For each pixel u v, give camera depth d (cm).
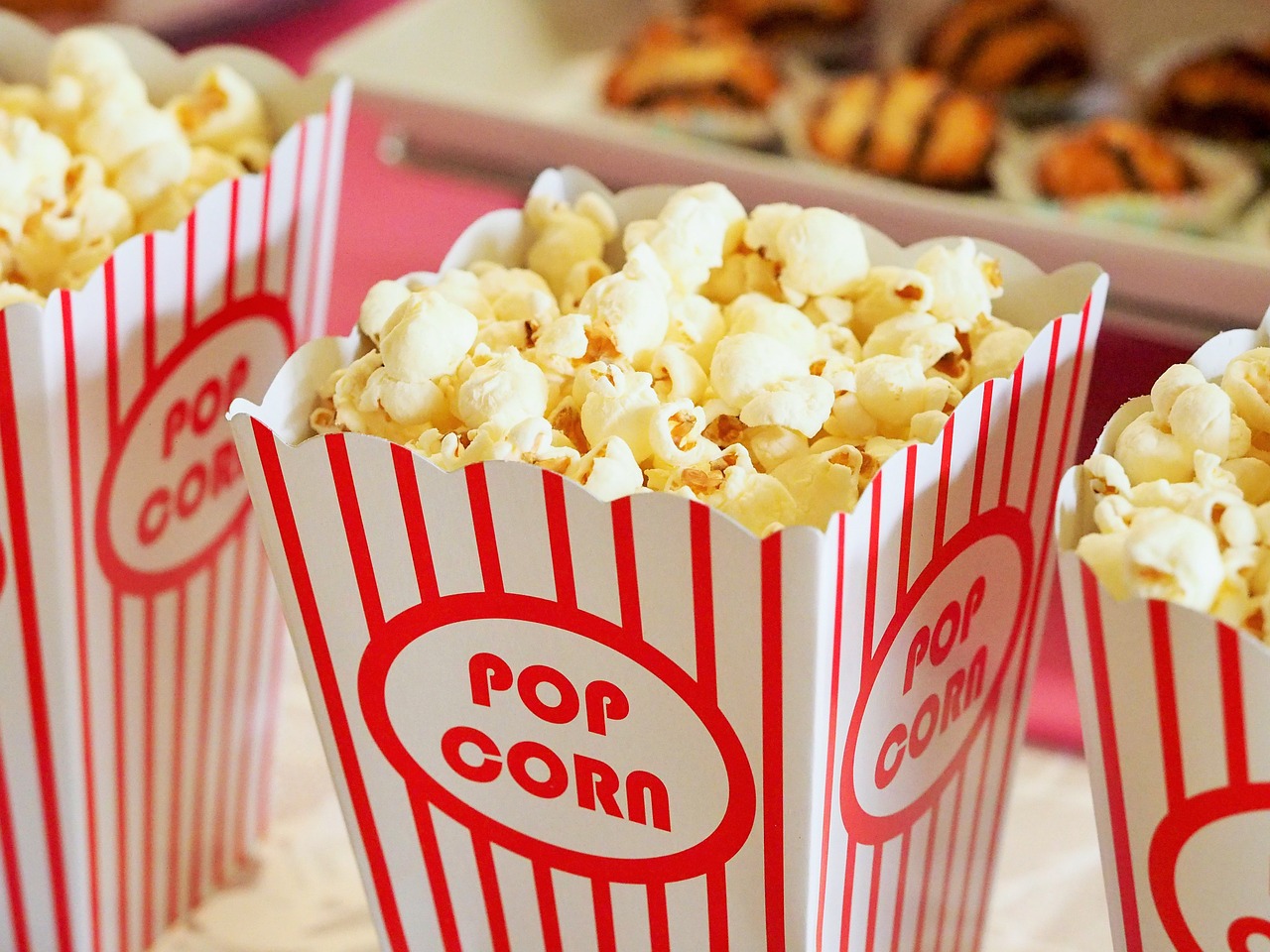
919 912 37
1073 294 36
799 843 32
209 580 41
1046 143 65
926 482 31
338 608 34
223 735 43
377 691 34
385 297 35
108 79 43
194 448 39
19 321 35
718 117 67
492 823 35
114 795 40
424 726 34
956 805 37
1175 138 63
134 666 40
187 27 75
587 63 74
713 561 30
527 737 33
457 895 36
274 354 41
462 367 34
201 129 42
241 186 38
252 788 45
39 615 38
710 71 68
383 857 36
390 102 63
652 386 34
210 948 42
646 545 30
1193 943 31
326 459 32
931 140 63
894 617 32
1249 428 33
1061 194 62
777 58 72
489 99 62
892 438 34
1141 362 53
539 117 61
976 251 37
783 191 57
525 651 32
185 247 37
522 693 33
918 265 37
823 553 29
